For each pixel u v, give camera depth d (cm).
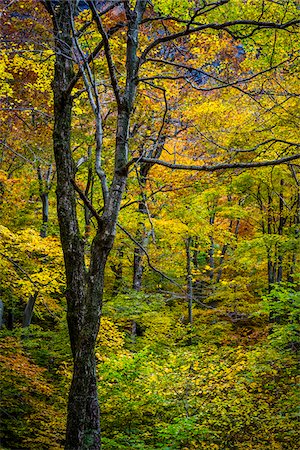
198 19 889
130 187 1224
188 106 1213
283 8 812
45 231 1504
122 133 539
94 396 532
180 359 1023
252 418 879
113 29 614
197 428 849
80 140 1114
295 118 1055
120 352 1027
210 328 1706
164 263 1608
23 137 1124
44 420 1052
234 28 848
